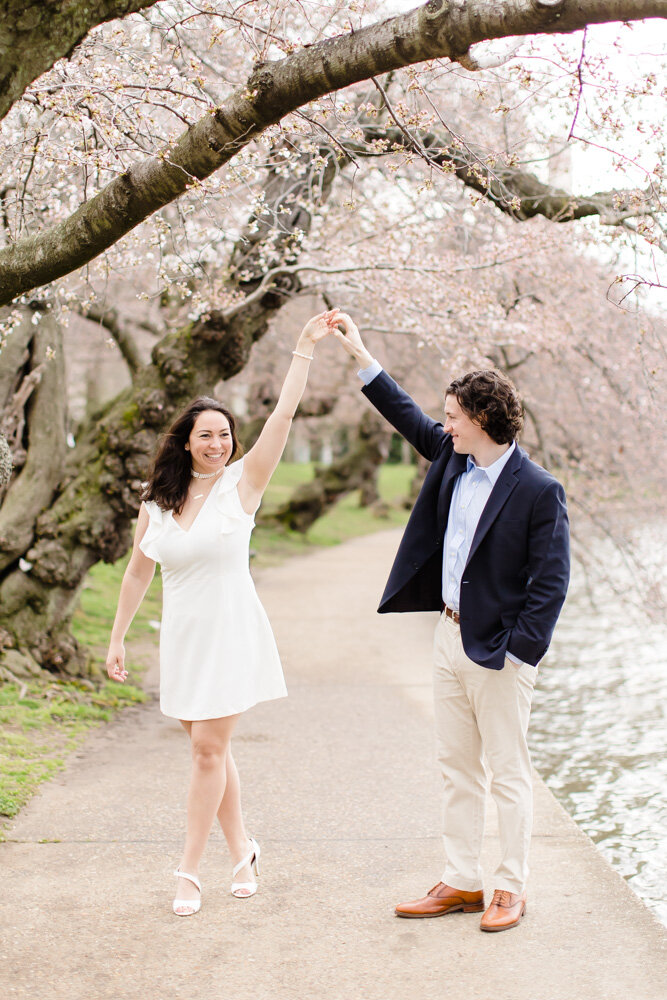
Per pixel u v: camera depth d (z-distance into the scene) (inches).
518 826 118.0
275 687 125.1
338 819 159.9
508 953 111.2
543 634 112.9
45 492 253.0
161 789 173.9
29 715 215.2
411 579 125.6
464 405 116.2
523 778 119.4
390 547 745.6
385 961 109.3
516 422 117.0
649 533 418.0
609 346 334.3
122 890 128.3
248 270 236.5
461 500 121.6
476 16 95.0
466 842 123.1
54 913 121.0
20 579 248.5
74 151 163.5
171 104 167.5
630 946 113.1
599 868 138.4
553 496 115.0
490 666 114.0
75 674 253.4
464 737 122.6
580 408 392.2
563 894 128.7
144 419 248.7
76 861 138.2
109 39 157.2
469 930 117.5
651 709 286.5
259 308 250.5
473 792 123.4
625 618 450.9
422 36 98.4
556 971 106.8
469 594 117.2
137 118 158.4
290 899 126.6
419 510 126.4
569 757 237.6
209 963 108.5
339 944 113.5
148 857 140.3
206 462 122.7
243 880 127.8
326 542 746.8
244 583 122.7
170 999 100.4
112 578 432.1
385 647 341.7
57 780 177.0
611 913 122.4
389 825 156.9
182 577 120.8
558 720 274.4
